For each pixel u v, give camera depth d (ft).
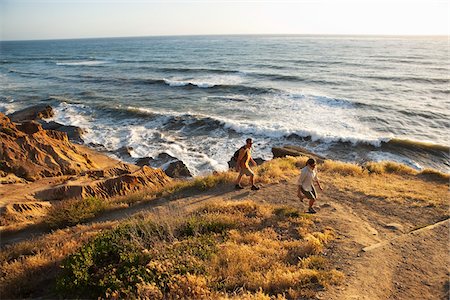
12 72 244.22
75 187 47.70
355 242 23.76
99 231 28.12
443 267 19.43
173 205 34.88
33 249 26.91
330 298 16.80
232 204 32.63
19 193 46.70
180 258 20.68
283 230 26.89
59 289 18.66
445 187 38.32
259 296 16.21
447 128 94.32
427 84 152.56
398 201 32.63
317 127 95.25
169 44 645.10
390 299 16.88
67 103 131.23
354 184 39.17
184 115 106.01
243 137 88.63
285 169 46.68
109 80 189.98
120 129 98.73
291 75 183.11
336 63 236.22
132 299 16.90
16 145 61.57
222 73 204.54
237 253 21.61
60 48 624.59
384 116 104.22
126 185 50.70
